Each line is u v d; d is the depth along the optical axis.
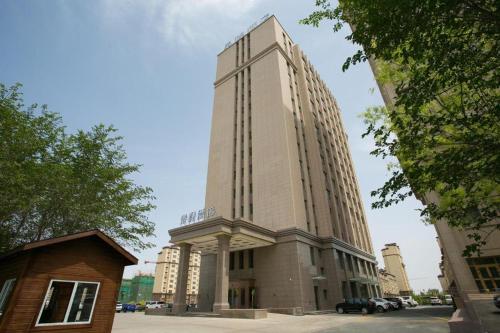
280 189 32.44
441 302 50.69
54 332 7.77
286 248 29.22
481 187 6.60
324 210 36.06
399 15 4.90
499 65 4.88
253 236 27.38
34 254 7.98
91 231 9.00
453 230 18.47
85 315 8.54
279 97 37.91
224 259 25.22
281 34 47.22
